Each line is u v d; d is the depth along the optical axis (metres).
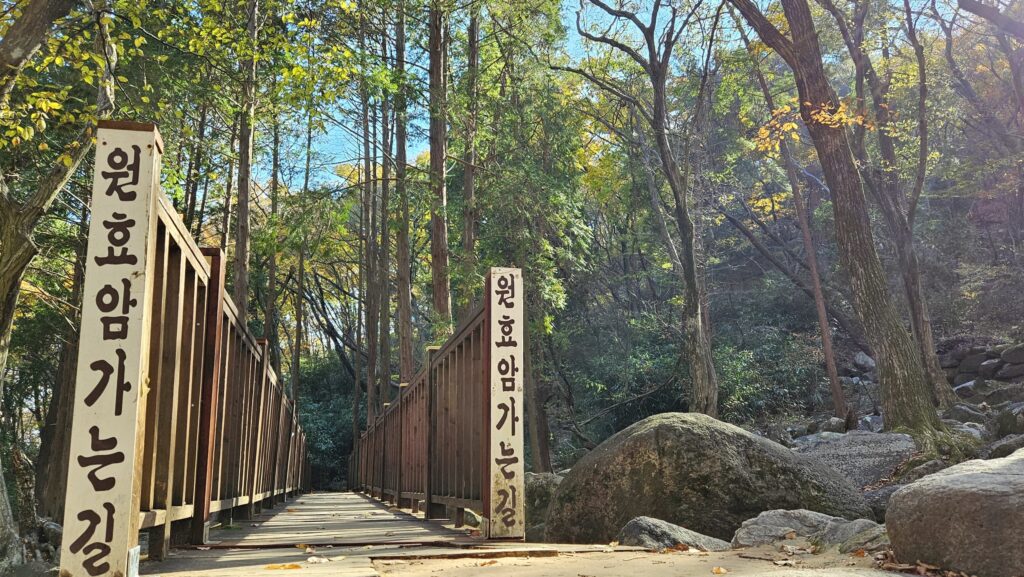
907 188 30.41
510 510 5.12
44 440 16.72
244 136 15.26
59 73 11.80
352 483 31.52
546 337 24.36
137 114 9.31
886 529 3.89
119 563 2.79
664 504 6.51
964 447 11.81
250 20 12.56
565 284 27.84
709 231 33.19
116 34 9.70
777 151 16.59
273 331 30.02
